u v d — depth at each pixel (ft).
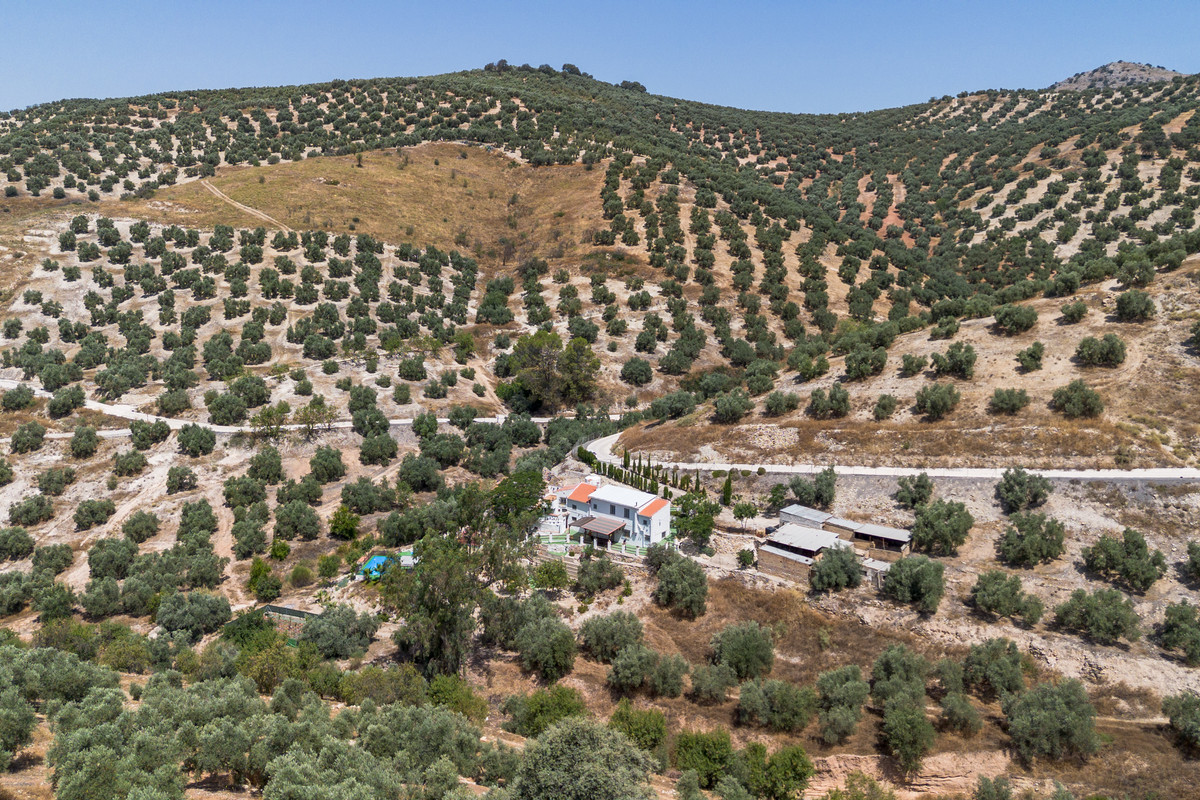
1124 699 155.84
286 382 407.85
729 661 179.93
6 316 453.99
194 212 585.22
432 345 465.06
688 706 171.32
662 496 264.31
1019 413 246.27
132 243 531.91
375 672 163.53
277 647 175.63
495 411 427.33
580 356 431.43
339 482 340.80
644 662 178.91
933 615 186.19
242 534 280.10
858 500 239.09
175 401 376.27
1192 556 182.80
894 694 157.58
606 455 313.73
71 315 463.42
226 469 338.95
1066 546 201.26
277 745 114.62
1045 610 183.21
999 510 217.97
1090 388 245.04
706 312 504.02
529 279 569.64
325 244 561.02
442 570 182.29
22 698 113.60
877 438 259.39
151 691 135.23
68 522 300.81
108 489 320.50
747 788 139.54
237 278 508.12
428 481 335.26
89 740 103.96
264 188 638.12
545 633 192.03
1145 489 206.80
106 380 390.42
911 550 215.10
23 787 99.50
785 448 273.13
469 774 126.31
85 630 191.52
